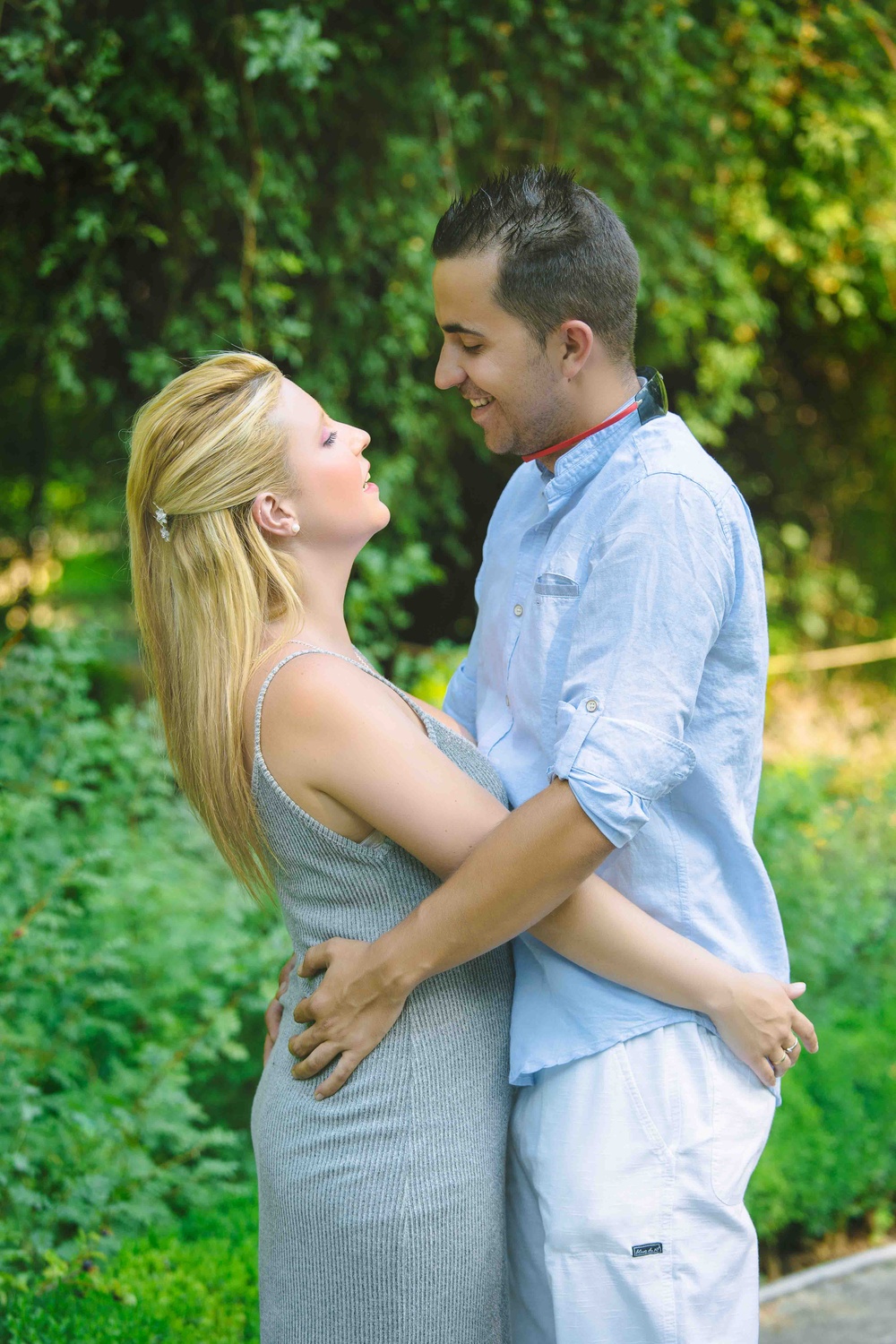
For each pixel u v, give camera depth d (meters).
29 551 5.14
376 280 4.59
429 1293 1.47
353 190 4.30
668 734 1.38
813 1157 2.91
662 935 1.48
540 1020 1.55
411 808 1.43
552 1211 1.50
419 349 4.45
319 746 1.45
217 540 1.52
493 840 1.38
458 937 1.40
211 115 3.88
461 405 4.97
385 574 4.19
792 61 5.27
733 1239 1.51
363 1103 1.47
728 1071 1.52
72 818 3.26
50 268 3.80
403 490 4.86
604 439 1.54
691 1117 1.48
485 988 1.58
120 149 3.88
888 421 7.09
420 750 1.46
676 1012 1.50
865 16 5.34
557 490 1.56
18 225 4.04
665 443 1.48
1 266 4.12
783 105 5.43
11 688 3.32
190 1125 2.94
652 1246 1.46
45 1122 2.62
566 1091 1.52
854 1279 2.81
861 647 6.92
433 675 3.98
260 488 1.53
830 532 7.27
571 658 1.46
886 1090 3.10
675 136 4.95
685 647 1.40
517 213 1.47
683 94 4.89
